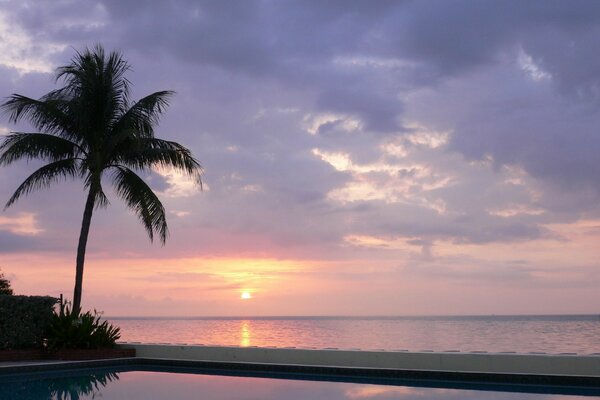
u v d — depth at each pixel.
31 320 16.78
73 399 10.97
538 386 12.27
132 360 17.33
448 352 13.73
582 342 54.53
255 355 15.95
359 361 14.49
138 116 19.77
